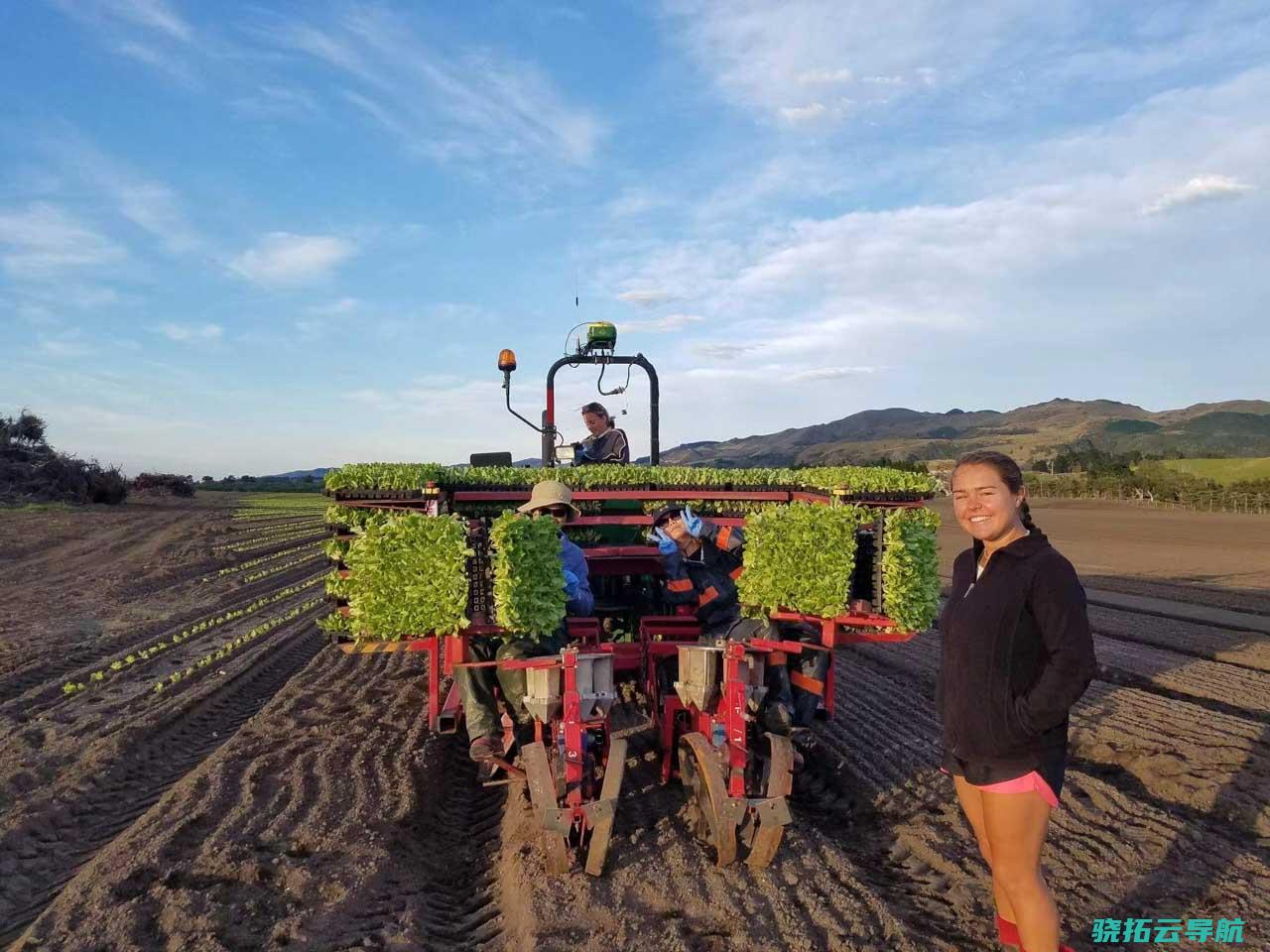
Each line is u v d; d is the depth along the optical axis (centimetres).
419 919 433
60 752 667
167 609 1348
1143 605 1424
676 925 413
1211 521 3688
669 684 607
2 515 2798
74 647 1053
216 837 501
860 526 559
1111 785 621
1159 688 901
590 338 894
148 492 4375
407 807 555
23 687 876
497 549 498
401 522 502
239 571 1869
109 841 529
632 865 473
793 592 534
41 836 534
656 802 566
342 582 539
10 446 3447
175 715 766
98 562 1861
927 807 577
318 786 589
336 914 427
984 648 324
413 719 755
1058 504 5275
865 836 542
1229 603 1452
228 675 914
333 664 982
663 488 698
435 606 499
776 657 554
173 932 405
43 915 423
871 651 1095
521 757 507
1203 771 639
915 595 537
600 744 505
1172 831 532
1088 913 438
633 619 719
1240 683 908
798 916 421
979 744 324
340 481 585
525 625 496
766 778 506
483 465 834
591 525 701
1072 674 306
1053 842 518
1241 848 517
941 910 443
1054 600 313
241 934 407
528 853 490
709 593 601
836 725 757
